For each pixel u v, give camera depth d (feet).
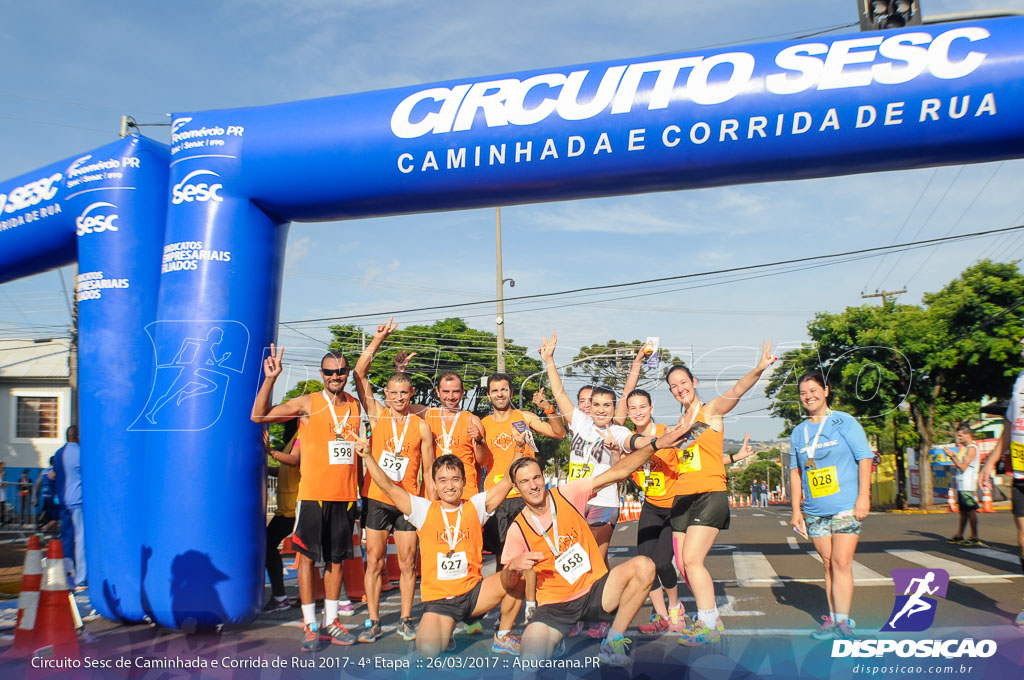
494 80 19.52
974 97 16.62
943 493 65.87
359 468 21.50
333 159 19.81
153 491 19.26
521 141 18.83
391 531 18.22
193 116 21.21
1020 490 17.22
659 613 17.54
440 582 14.60
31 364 74.69
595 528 18.57
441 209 20.51
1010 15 18.53
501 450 19.85
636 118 18.20
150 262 21.40
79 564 22.90
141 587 19.45
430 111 19.42
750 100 17.63
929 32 17.33
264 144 20.27
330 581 17.22
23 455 73.10
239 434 19.45
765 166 18.17
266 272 20.72
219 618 18.56
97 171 21.80
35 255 23.94
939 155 17.46
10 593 23.72
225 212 20.36
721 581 23.67
